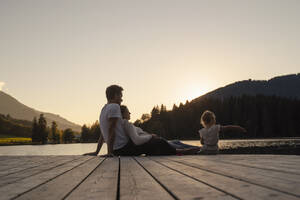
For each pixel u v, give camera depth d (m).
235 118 85.19
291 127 82.81
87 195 1.62
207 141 5.65
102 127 5.29
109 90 5.36
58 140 138.00
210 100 94.38
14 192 1.75
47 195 1.64
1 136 170.75
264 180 1.98
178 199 1.45
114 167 3.15
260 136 83.69
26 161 4.30
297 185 1.76
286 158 4.05
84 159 4.52
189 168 2.85
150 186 1.89
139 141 5.07
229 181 1.98
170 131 96.94
